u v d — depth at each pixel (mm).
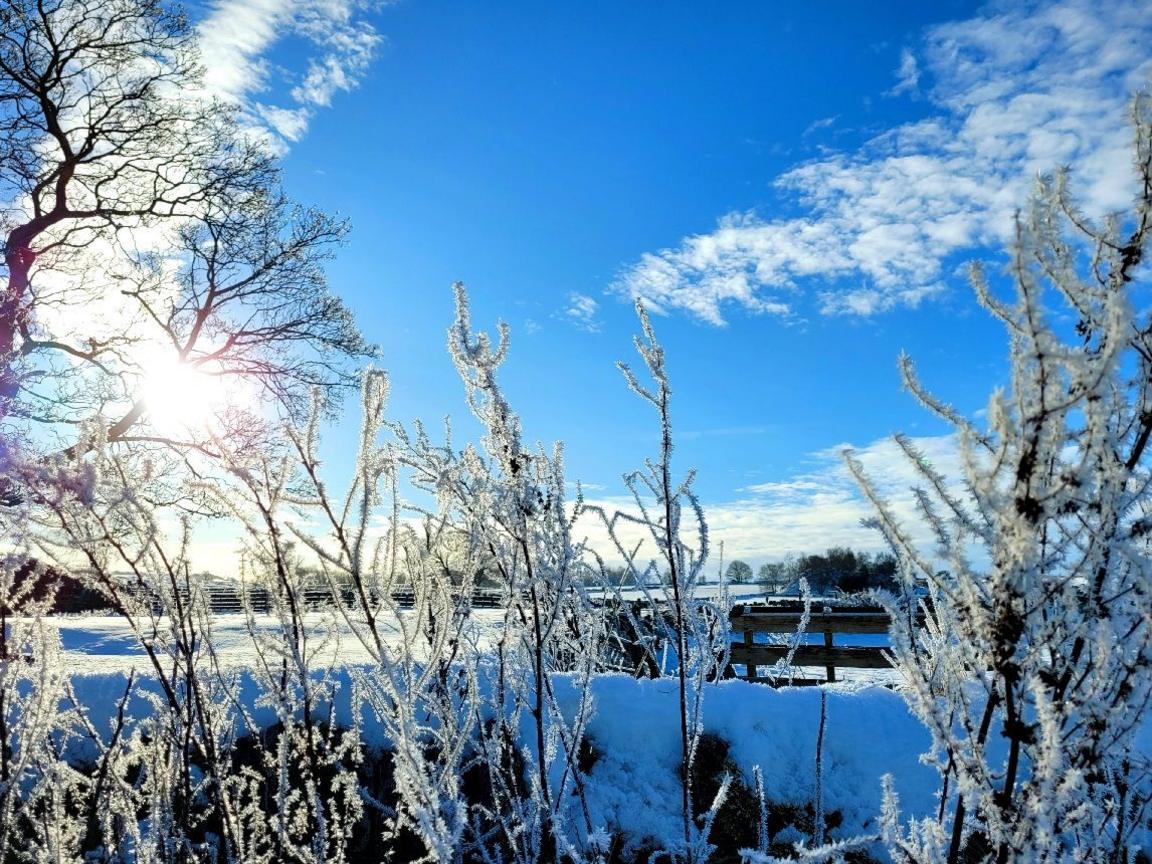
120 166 15867
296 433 1981
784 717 4324
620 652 4785
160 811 2461
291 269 16875
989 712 1534
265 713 3939
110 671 4629
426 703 2414
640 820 3980
